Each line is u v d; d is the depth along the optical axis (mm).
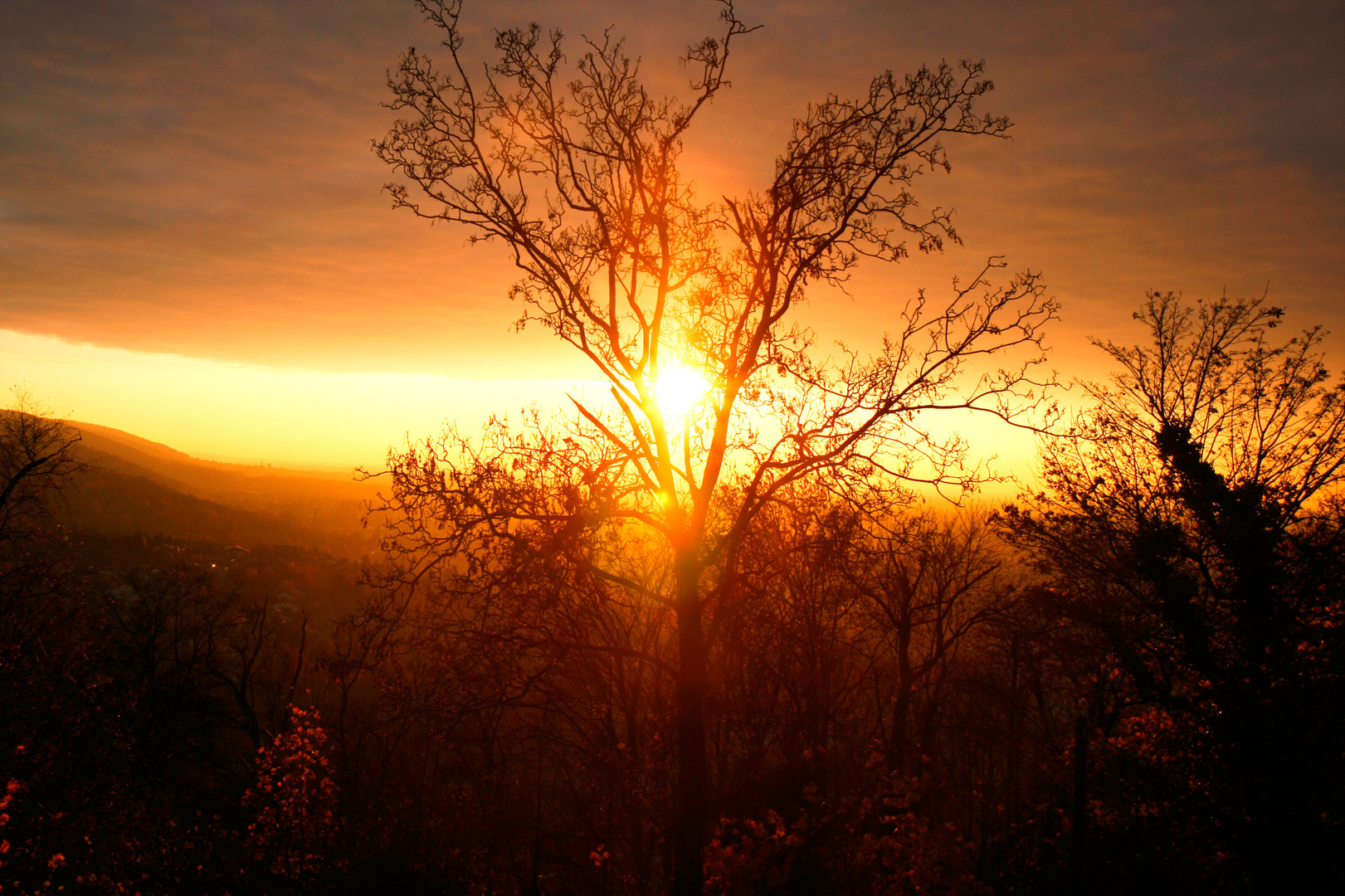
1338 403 18875
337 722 25656
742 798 16047
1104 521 19938
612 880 18188
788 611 16781
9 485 22797
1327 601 16969
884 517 12039
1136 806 18812
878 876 13883
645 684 18719
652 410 12219
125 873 19000
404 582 11250
